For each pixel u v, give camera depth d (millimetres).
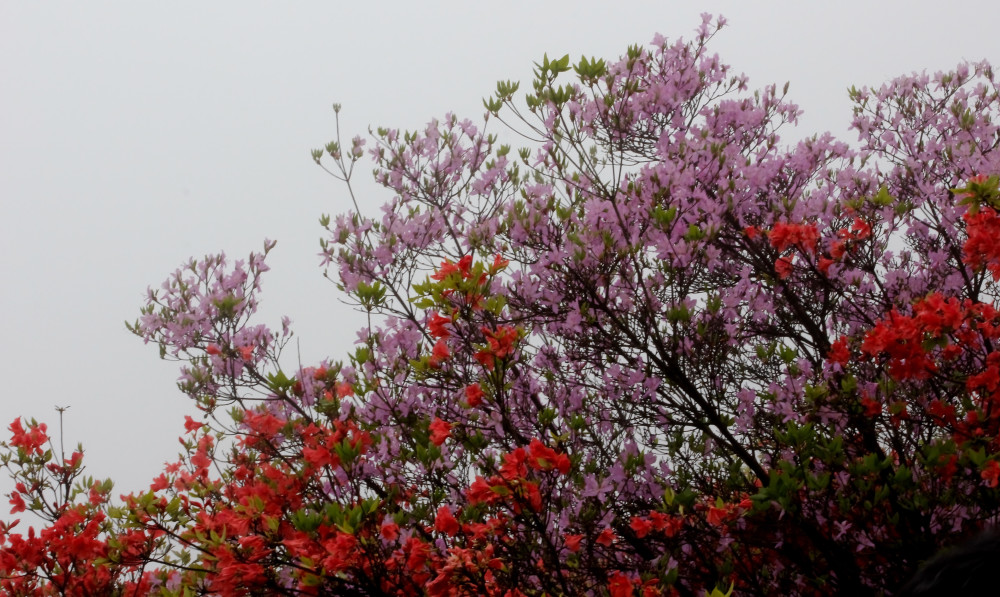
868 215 5480
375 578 3982
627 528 4859
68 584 5398
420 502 4832
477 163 6578
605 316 5172
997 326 4402
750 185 5664
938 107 6566
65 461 5875
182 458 6125
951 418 4430
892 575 4355
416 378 5113
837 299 5633
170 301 6004
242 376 5953
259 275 6074
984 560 971
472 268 4203
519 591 3932
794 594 4590
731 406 5055
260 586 4188
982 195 3646
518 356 4844
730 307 5418
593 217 5230
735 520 4254
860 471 4016
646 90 5785
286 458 5262
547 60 5062
